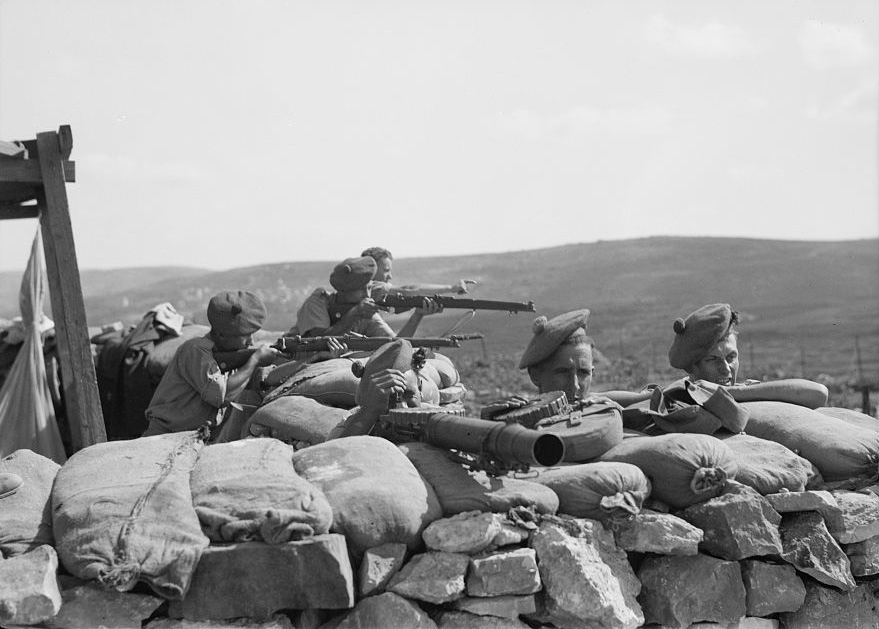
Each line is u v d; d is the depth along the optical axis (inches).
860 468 299.9
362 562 245.1
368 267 382.6
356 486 250.7
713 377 345.7
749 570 276.5
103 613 235.3
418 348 336.5
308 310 382.6
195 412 358.6
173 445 277.7
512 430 246.4
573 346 322.7
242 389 359.6
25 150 469.4
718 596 269.1
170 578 234.7
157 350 549.3
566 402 276.8
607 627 248.8
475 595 245.1
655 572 267.7
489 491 255.9
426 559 245.4
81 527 244.2
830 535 283.7
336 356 363.9
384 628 240.2
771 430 314.2
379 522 245.6
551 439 239.9
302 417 316.5
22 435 522.3
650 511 267.7
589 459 278.4
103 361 557.6
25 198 523.8
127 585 233.9
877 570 291.1
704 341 343.6
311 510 241.1
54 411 541.3
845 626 287.4
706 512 272.2
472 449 255.8
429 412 270.2
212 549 238.2
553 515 257.4
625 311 2164.1
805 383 341.1
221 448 272.4
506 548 250.2
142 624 238.5
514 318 1963.6
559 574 249.3
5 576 233.5
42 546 241.4
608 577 253.1
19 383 527.8
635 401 337.4
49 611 231.0
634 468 268.1
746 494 274.8
